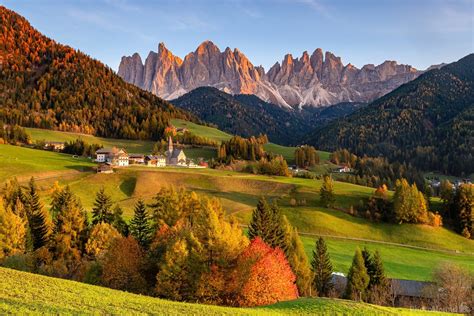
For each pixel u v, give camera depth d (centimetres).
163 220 7831
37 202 8181
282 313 3756
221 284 4916
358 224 12538
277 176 18038
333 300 4312
